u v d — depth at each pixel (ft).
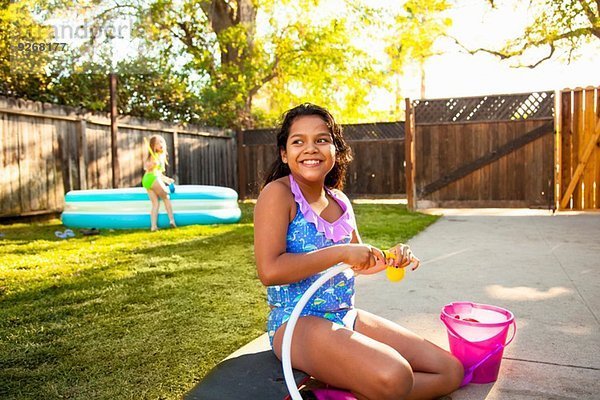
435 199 27.84
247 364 5.81
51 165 24.63
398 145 33.47
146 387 6.16
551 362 6.91
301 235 5.77
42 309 9.32
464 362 6.26
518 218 24.04
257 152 37.11
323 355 5.16
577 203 26.21
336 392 5.16
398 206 30.71
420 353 5.80
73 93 28.35
